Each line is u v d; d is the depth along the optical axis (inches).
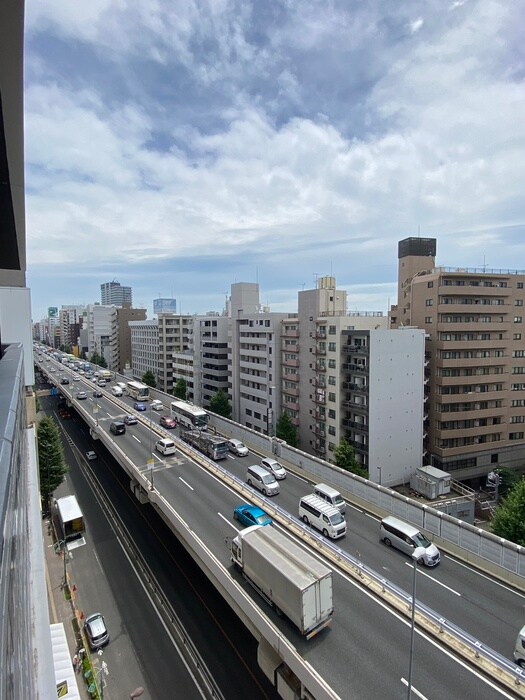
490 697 482.0
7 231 608.1
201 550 780.6
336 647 550.6
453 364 1829.5
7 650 105.2
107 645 802.8
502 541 764.6
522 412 1946.4
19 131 354.0
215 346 2586.1
